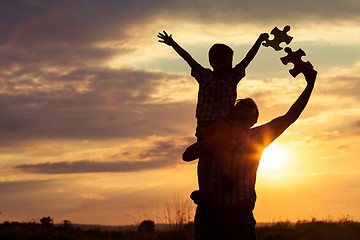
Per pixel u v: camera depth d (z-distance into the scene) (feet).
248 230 14.35
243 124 14.83
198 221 14.85
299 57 14.98
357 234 53.98
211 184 14.53
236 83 16.99
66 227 72.59
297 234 56.80
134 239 56.90
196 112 16.72
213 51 16.96
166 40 17.35
